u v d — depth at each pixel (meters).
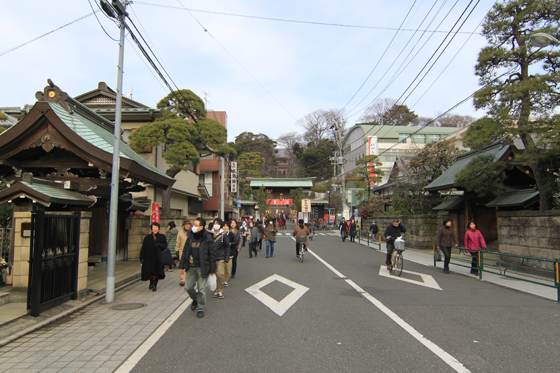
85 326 5.96
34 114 8.31
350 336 5.32
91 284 8.93
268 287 9.34
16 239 7.89
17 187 7.36
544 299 7.87
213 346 4.96
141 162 10.94
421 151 26.19
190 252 6.59
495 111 11.62
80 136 8.44
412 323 5.98
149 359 4.50
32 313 6.15
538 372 4.05
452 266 13.40
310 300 7.76
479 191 13.88
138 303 7.65
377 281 10.11
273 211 56.38
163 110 17.72
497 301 7.62
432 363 4.30
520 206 14.16
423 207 25.34
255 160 55.56
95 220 11.79
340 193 56.69
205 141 17.89
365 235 30.44
